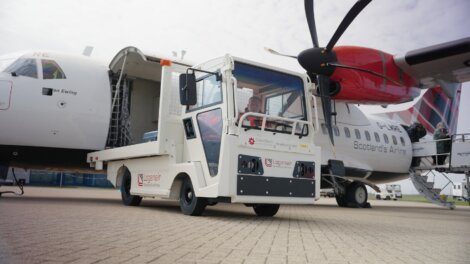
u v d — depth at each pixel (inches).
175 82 296.4
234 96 217.9
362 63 412.8
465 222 302.0
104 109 359.6
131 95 390.9
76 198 448.8
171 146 258.4
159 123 256.5
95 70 366.9
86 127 350.3
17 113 325.7
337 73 403.5
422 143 595.2
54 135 339.0
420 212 463.2
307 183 238.7
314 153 244.2
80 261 100.4
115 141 365.4
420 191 585.3
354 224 249.1
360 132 523.2
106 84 366.3
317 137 465.7
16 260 99.8
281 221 243.4
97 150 358.0
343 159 497.0
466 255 135.9
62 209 256.7
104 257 107.0
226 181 210.2
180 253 119.6
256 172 219.5
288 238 165.2
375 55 420.8
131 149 291.7
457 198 1331.2
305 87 253.9
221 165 213.2
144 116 395.9
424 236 195.9
